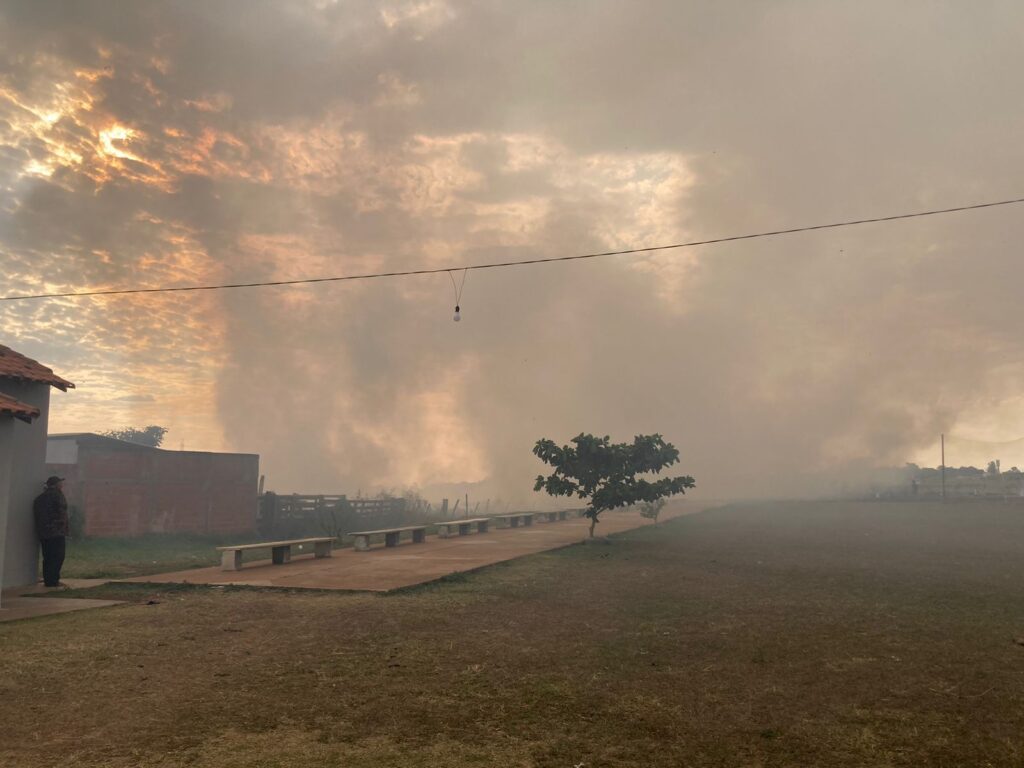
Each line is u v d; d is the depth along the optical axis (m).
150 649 8.38
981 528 28.16
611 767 4.95
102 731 5.63
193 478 24.55
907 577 14.60
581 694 6.64
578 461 21.94
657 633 9.31
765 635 9.19
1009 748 5.30
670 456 21.67
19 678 7.13
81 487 21.39
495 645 8.62
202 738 5.48
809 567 16.23
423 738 5.50
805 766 4.97
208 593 12.66
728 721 5.91
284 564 17.03
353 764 4.98
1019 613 10.70
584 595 12.39
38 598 12.19
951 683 7.02
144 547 21.33
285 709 6.18
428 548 20.92
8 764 4.95
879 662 7.83
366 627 9.68
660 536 24.72
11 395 13.43
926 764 5.00
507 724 5.82
